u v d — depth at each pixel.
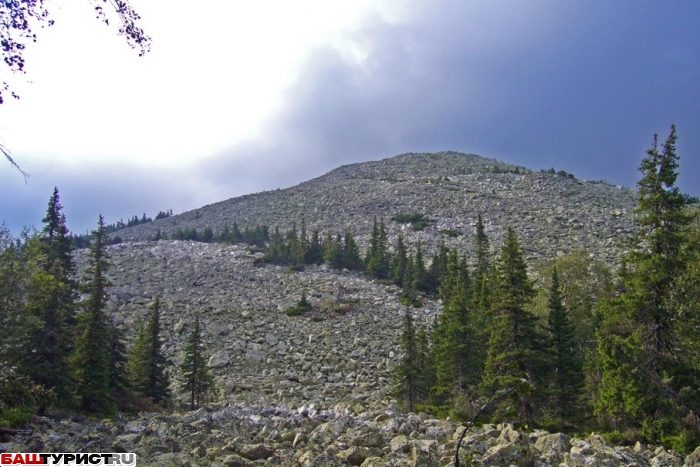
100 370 30.30
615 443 23.12
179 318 62.91
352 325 61.59
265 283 79.50
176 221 171.75
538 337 28.73
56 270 35.53
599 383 32.31
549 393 27.28
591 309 42.91
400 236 94.25
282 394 41.88
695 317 23.12
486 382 28.78
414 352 38.50
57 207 39.72
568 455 14.60
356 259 91.88
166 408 37.09
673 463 15.75
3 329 23.89
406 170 194.75
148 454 13.87
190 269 86.62
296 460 14.00
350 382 46.56
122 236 158.62
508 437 16.11
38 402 20.58
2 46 9.80
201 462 13.67
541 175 160.75
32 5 9.79
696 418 21.62
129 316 62.44
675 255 24.75
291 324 61.91
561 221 113.50
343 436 16.59
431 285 80.00
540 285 53.38
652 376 22.77
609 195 141.75
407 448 14.77
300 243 98.44
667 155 25.58
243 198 191.38
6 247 24.08
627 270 26.59
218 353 52.88
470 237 107.38
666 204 25.42
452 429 17.70
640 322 24.69
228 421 18.86
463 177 169.12
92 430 17.22
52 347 27.27
